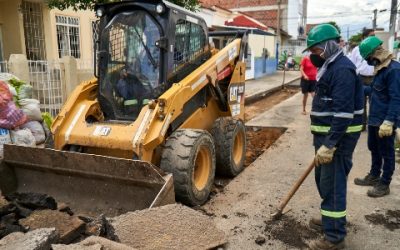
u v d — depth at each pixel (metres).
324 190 3.40
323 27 3.22
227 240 3.68
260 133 8.70
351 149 3.34
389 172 4.61
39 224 3.28
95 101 4.89
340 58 3.17
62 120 4.58
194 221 3.63
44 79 8.51
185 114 4.93
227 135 5.45
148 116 4.23
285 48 37.72
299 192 4.86
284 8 38.22
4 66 7.70
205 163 4.74
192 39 5.13
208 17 19.50
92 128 4.41
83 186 4.25
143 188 3.94
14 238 2.69
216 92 5.47
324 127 3.34
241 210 4.37
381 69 4.41
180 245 3.33
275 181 5.30
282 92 17.41
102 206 4.12
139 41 4.64
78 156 4.05
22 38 11.77
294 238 3.73
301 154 6.62
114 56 4.78
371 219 4.10
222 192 4.95
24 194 3.83
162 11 4.40
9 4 11.61
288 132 8.34
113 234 3.25
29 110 6.09
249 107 12.85
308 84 10.20
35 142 6.03
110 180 4.05
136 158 4.06
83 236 3.24
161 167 4.32
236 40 6.07
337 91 3.08
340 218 3.38
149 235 3.33
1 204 3.58
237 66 5.91
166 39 4.46
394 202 4.52
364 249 3.52
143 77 4.64
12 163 4.48
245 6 39.56
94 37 4.92
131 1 4.59
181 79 4.88
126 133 4.16
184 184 4.26
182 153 4.27
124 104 4.77
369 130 4.86
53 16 12.73
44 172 4.41
